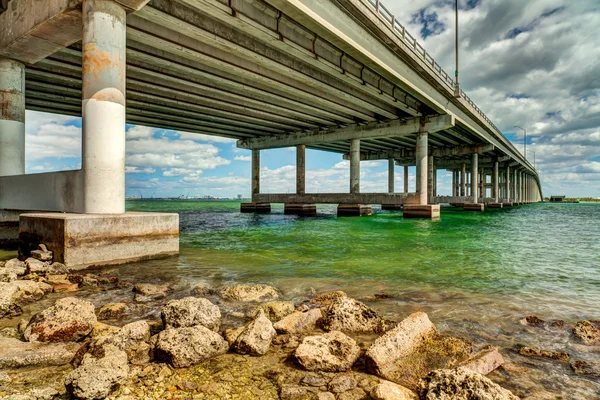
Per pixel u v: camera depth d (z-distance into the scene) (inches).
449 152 2022.6
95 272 310.2
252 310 202.8
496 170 2534.5
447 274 331.6
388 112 1179.3
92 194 357.4
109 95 365.7
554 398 119.2
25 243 354.3
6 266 296.5
